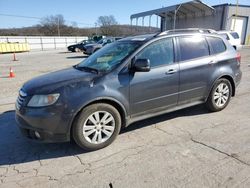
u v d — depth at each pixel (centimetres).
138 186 272
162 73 404
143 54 391
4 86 845
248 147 352
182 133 407
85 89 339
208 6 3014
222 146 357
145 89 388
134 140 387
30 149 369
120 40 466
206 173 291
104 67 384
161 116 487
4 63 1739
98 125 355
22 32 7962
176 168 304
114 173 299
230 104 559
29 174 304
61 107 324
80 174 300
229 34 1566
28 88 352
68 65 1472
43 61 1809
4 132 432
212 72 474
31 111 327
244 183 270
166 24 4172
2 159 342
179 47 434
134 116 393
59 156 346
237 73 523
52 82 350
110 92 353
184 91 440
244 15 3225
